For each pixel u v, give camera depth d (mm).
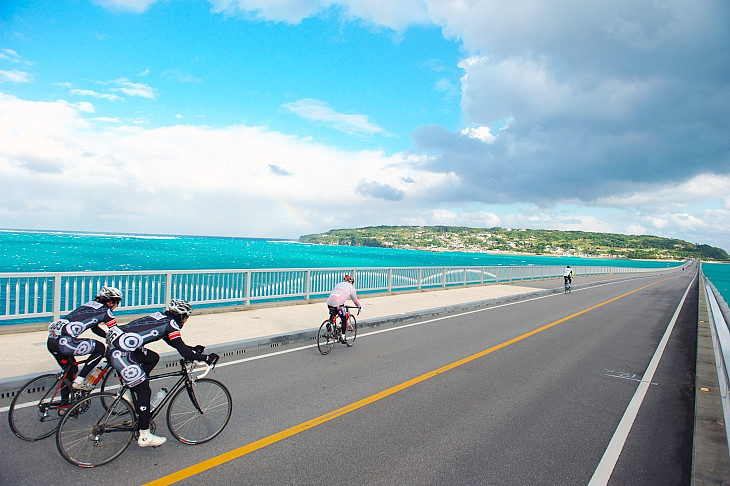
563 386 6816
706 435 5004
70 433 3912
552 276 36250
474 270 25297
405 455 4273
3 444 4281
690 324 14133
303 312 12320
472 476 3904
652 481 3969
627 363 8555
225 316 11305
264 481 3703
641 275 57875
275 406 5516
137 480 3688
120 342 4180
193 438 4477
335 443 4500
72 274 8977
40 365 6344
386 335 10453
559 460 4309
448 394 6199
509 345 9703
